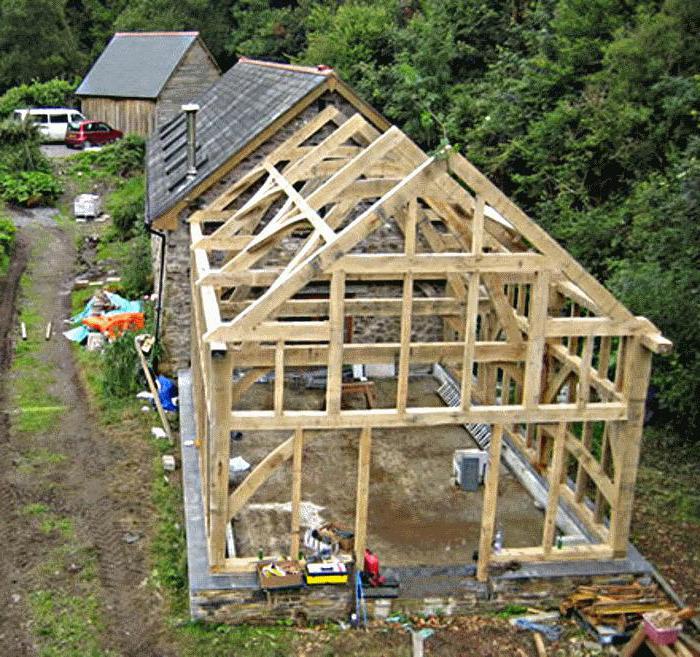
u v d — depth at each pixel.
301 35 44.91
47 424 15.38
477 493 12.91
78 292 22.86
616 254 18.92
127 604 10.45
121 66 42.59
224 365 9.42
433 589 10.22
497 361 11.41
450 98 27.47
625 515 10.53
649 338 9.84
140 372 16.84
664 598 10.37
